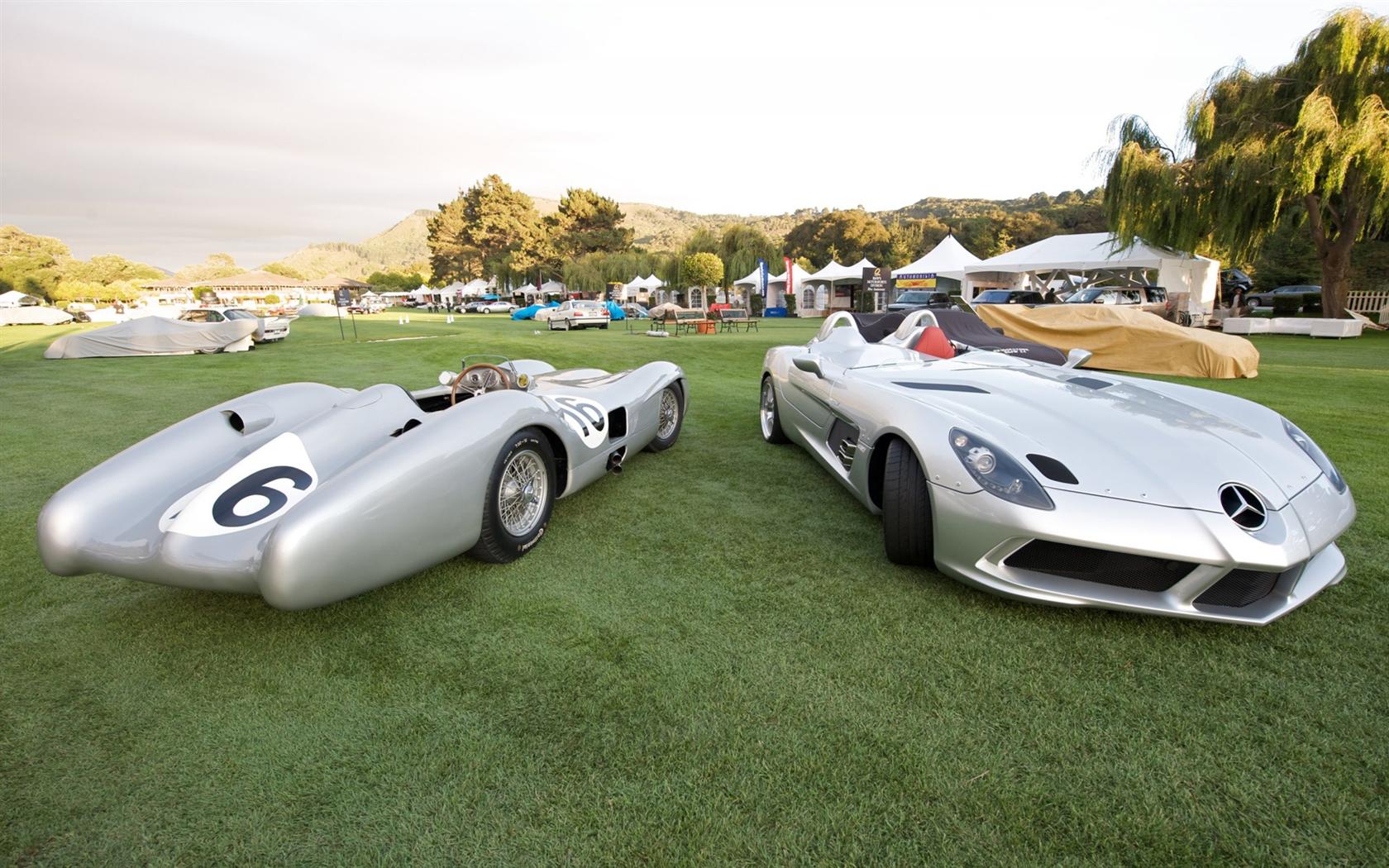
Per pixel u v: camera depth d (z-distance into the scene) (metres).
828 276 30.39
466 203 81.19
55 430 5.38
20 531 3.01
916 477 2.32
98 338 12.38
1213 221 15.55
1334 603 2.14
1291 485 1.95
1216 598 1.90
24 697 1.77
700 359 10.47
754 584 2.35
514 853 1.27
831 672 1.80
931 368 3.12
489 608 2.20
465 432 2.25
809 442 3.69
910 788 1.40
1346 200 15.42
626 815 1.35
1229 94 15.23
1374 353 10.65
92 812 1.39
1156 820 1.31
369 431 2.39
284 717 1.67
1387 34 13.26
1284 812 1.33
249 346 13.91
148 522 2.02
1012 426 2.22
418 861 1.26
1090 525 1.84
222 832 1.34
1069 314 9.16
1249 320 14.81
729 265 41.91
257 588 1.81
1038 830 1.29
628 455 3.56
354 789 1.44
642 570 2.47
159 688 1.80
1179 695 1.68
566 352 11.59
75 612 2.21
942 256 25.95
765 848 1.27
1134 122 16.45
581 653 1.92
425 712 1.68
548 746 1.55
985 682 1.75
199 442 2.32
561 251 67.56
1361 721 1.58
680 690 1.74
